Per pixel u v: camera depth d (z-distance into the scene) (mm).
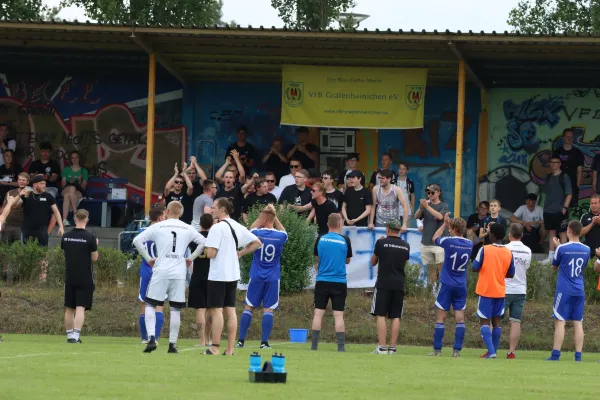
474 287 35500
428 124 47906
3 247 36562
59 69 47562
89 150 48656
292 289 35438
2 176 45438
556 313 26875
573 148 44844
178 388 15328
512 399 15227
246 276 35094
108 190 47219
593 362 26141
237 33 37094
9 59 45625
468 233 38344
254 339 32906
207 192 33938
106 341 29344
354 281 36000
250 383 16203
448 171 47719
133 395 14367
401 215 36688
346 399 14477
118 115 48719
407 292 35281
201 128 48594
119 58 44250
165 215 26922
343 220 36125
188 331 33094
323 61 43406
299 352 25609
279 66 44719
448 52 40281
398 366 21391
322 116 42094
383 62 43031
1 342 27766
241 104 48500
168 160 48656
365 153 48094
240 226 23672
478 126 47625
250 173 45438
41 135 48594
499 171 47500
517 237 27781
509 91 47469
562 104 47031
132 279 36500
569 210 43062
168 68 44375
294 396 14609
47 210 37344
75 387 15305
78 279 28250
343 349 27016
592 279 35031
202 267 26984
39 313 33781
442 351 29594
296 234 35031
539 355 29094
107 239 43750
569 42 36281
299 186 35875
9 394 14258
